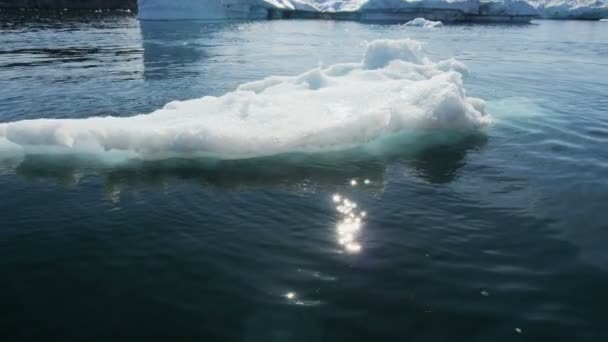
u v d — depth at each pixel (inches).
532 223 117.7
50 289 90.4
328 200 131.7
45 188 141.0
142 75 348.2
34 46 554.6
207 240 108.7
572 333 78.5
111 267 97.9
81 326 80.0
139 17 1149.1
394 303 86.0
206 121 183.8
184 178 148.5
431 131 200.5
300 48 571.8
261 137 169.9
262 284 92.0
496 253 103.6
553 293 89.1
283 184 143.5
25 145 173.3
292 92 226.5
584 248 105.7
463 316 82.5
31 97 267.4
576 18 1845.5
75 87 298.0
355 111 198.2
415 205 128.5
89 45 572.4
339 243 107.7
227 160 165.6
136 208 126.4
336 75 271.4
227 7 1242.6
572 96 282.8
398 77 256.5
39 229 114.5
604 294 88.8
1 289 90.4
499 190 139.3
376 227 115.6
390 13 1326.3
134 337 77.5
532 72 388.2
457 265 98.5
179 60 438.3
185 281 93.0
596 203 129.2
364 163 162.9
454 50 581.6
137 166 159.6
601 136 194.5
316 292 89.4
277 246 106.2
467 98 225.3
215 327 80.0
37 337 77.3
